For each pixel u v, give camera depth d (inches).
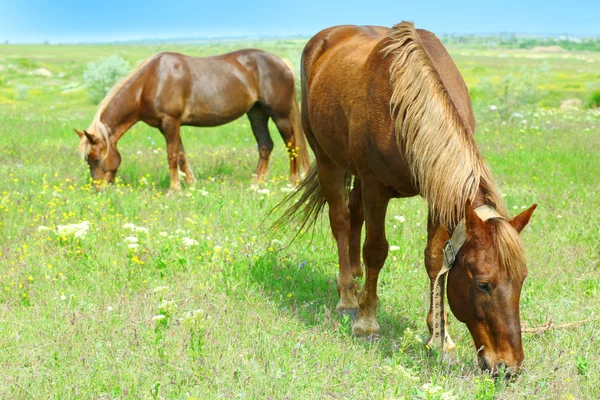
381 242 206.5
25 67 2640.3
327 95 228.5
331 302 242.7
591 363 180.2
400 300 238.8
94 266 259.6
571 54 7126.0
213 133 724.0
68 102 1381.6
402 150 180.5
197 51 6131.9
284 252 284.2
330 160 243.3
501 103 906.7
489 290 152.2
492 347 154.3
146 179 427.8
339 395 159.5
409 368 174.2
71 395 161.0
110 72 1331.2
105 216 326.0
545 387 167.2
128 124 424.5
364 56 215.6
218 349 186.4
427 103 169.9
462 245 158.4
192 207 349.1
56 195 362.6
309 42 267.1
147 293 233.3
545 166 485.7
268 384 165.3
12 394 161.3
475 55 6314.0
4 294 232.2
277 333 200.1
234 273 257.6
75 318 202.5
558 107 1243.2
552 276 250.7
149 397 161.0
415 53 179.2
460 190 159.2
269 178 455.8
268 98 440.8
